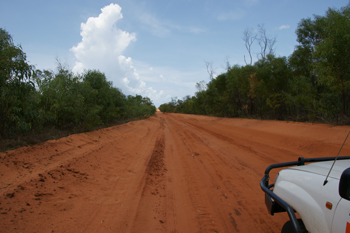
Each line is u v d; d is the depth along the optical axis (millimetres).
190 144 13406
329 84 11594
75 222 3590
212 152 10719
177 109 108938
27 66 6949
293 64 18016
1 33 6699
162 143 13641
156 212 4371
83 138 9703
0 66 6289
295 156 8984
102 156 7840
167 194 5406
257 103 27281
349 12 11031
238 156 9625
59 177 5105
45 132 8516
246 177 6676
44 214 3613
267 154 9672
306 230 2359
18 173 4785
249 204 4766
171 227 3820
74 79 11523
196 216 4250
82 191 4867
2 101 6316
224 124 27078
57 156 6496
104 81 16016
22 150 5852
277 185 2756
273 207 2721
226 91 32875
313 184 2191
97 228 3512
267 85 20516
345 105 13430
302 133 12914
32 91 7500
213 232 3664
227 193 5438
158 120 42750
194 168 7848
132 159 8664
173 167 8008
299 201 2266
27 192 4078
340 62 11031
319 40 15867
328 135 10922
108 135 12594
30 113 7258
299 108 18109
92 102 14062
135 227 3697
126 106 23703
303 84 15203
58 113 9844
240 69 27781
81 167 6176
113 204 4512
